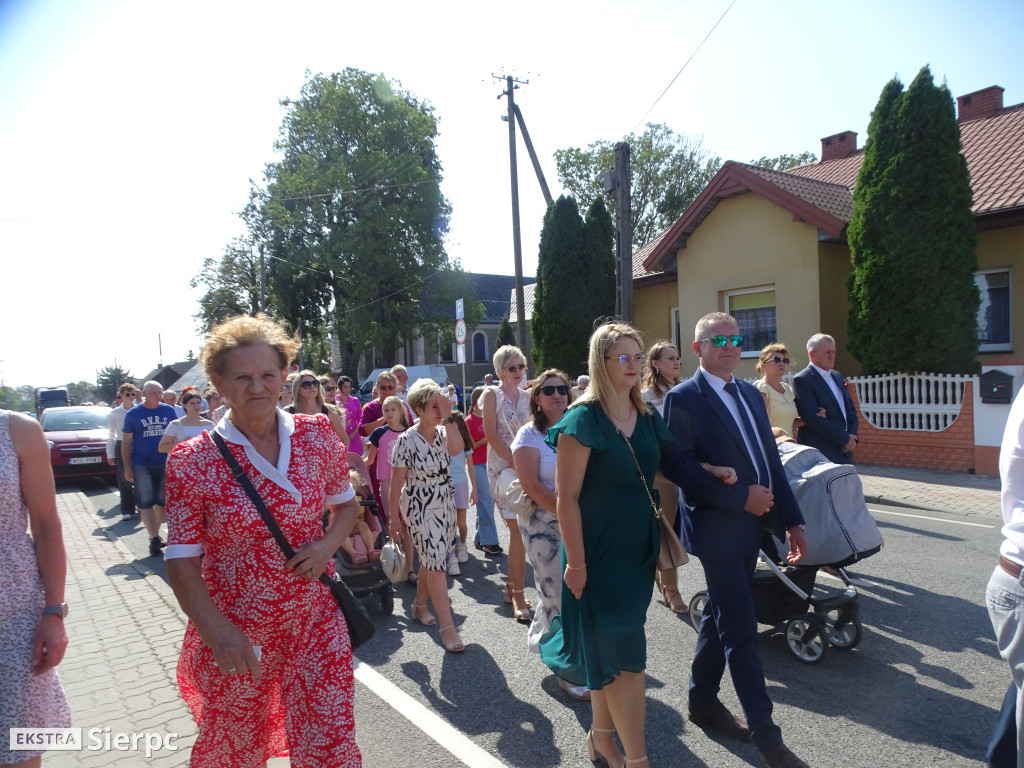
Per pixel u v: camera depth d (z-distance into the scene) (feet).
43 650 7.38
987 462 33.32
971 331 35.76
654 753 10.60
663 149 126.82
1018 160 41.78
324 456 8.09
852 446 18.38
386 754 10.87
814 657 13.64
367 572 17.75
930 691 12.34
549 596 13.26
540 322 59.67
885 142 36.73
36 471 7.55
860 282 37.96
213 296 157.38
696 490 10.36
